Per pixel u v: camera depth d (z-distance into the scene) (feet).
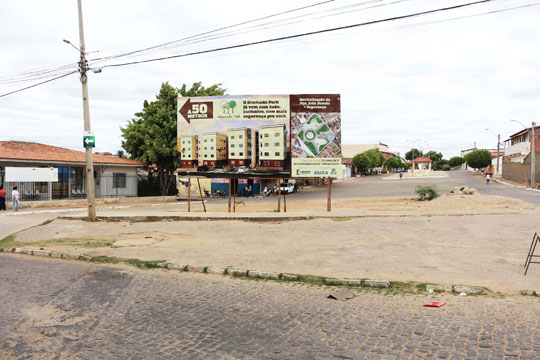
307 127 63.36
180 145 68.33
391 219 51.57
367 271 26.76
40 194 93.97
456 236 39.68
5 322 18.13
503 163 217.56
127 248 37.24
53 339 16.12
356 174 316.19
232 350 14.85
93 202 57.06
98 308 20.10
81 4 54.03
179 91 130.52
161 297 22.06
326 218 52.70
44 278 26.76
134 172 120.88
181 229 48.80
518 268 26.63
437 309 19.24
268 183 156.76
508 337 15.44
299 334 16.37
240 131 65.77
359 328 16.92
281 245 37.42
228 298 21.85
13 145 99.30
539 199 88.79
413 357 13.97
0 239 44.65
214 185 149.18
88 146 56.34
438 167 580.71
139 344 15.52
